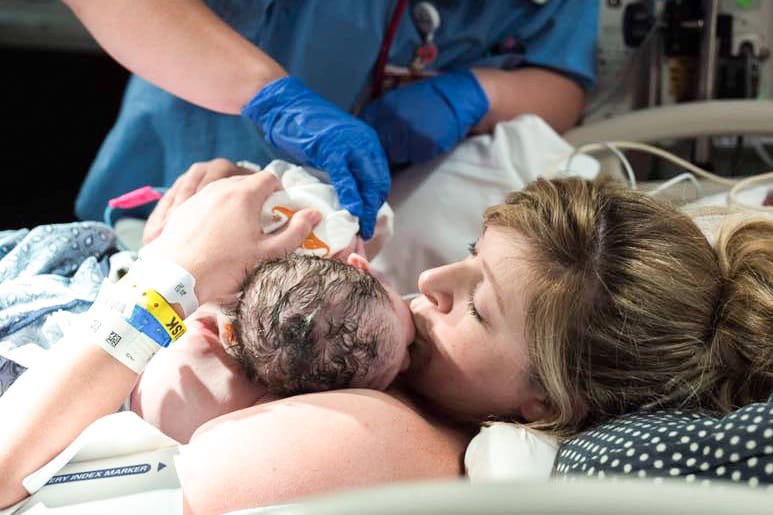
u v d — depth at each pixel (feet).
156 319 3.53
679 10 7.25
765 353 3.62
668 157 6.26
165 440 3.47
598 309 3.71
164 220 4.75
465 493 1.56
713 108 6.58
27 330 4.19
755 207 5.18
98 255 4.82
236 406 3.86
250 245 4.00
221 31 5.04
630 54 7.56
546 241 3.79
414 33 6.50
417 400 4.25
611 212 3.91
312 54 6.15
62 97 8.88
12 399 3.37
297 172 4.66
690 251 3.82
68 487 3.27
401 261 6.15
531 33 6.95
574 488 1.55
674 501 1.53
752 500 1.53
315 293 3.61
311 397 3.55
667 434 3.16
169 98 6.42
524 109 6.78
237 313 3.78
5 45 8.27
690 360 3.70
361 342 3.66
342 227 4.42
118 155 6.78
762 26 7.28
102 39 5.12
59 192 8.98
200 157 6.61
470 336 3.91
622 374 3.73
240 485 3.21
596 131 6.76
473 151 6.31
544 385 3.81
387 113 6.13
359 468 3.32
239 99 5.09
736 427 3.01
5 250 4.76
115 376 3.45
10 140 8.87
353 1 5.95
